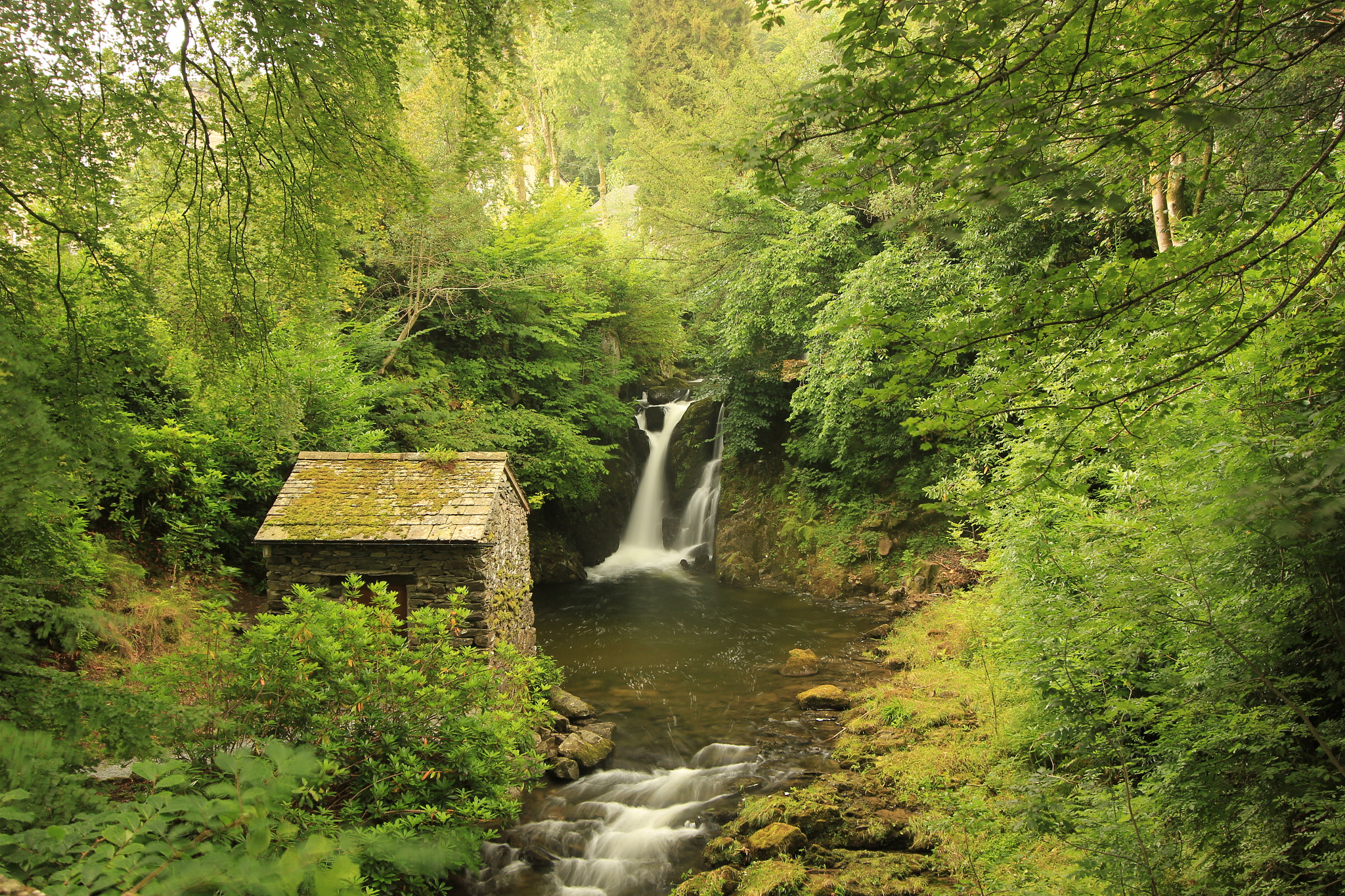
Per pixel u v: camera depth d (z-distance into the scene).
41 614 4.23
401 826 5.76
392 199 7.04
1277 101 4.15
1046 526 6.34
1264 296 4.33
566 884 6.91
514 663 8.09
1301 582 4.15
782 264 17.88
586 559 20.97
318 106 6.15
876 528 17.66
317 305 7.63
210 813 1.59
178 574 10.38
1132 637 5.27
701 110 25.38
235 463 12.04
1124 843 4.45
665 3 35.03
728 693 11.62
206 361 7.07
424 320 18.05
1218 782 4.35
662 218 23.31
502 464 10.78
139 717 3.87
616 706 11.15
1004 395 3.67
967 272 14.31
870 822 7.34
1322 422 3.92
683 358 27.11
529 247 18.58
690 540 22.00
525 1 6.40
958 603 11.58
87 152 5.16
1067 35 3.34
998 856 5.71
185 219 6.50
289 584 9.72
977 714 8.84
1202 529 4.47
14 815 1.87
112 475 4.68
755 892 6.39
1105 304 3.39
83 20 4.77
